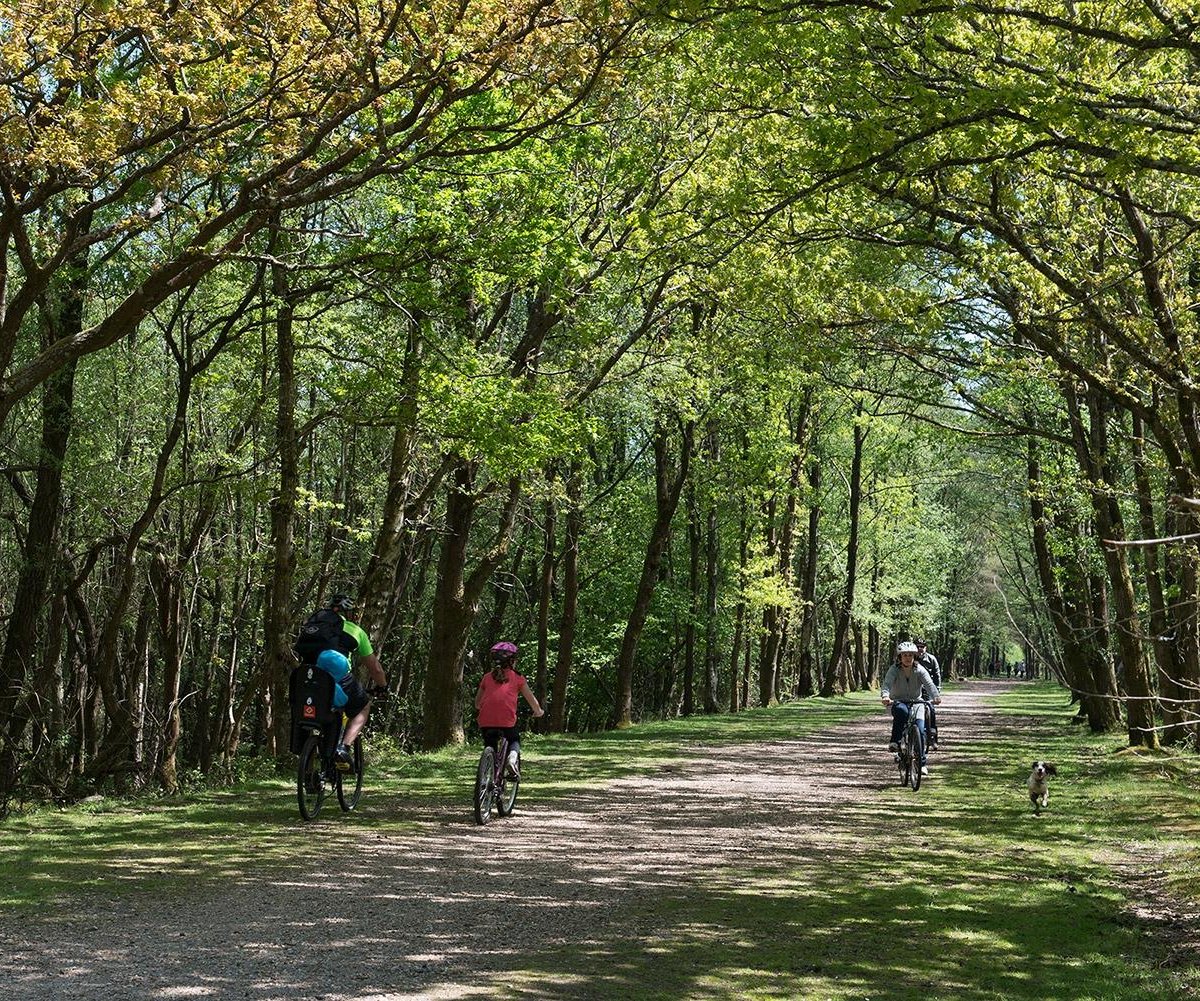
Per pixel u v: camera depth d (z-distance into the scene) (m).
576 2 11.45
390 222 16.84
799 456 45.47
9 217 11.40
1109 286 13.09
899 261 14.17
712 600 41.28
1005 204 12.73
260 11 11.29
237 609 29.22
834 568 59.06
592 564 43.34
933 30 9.48
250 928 7.38
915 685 17.70
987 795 16.33
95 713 26.92
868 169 10.46
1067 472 24.81
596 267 21.00
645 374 26.25
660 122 19.72
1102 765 19.73
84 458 22.48
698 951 7.19
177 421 19.67
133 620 30.53
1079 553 25.97
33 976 6.07
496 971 6.48
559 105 14.10
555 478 26.72
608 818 13.52
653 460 42.47
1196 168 8.98
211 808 13.32
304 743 12.55
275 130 11.83
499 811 13.16
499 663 13.23
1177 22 9.49
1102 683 28.19
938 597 63.41
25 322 19.98
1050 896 9.38
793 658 61.44
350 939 7.15
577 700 51.34
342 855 10.31
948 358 16.86
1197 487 13.77
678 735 28.19
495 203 16.95
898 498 51.69
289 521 19.20
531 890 9.00
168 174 11.84
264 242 18.47
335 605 12.99
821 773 19.42
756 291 14.60
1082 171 11.80
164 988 5.88
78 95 12.80
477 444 17.62
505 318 23.80
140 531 20.25
